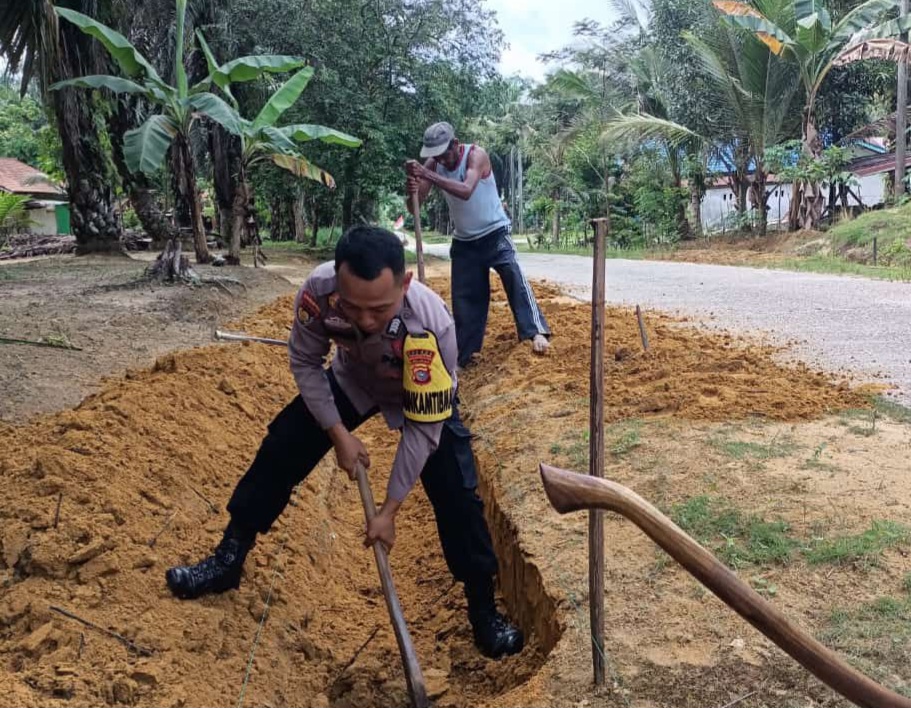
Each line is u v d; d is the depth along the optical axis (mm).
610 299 11078
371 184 23234
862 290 11023
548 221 40312
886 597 3049
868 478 4105
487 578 3652
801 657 1896
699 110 24469
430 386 3006
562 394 6062
